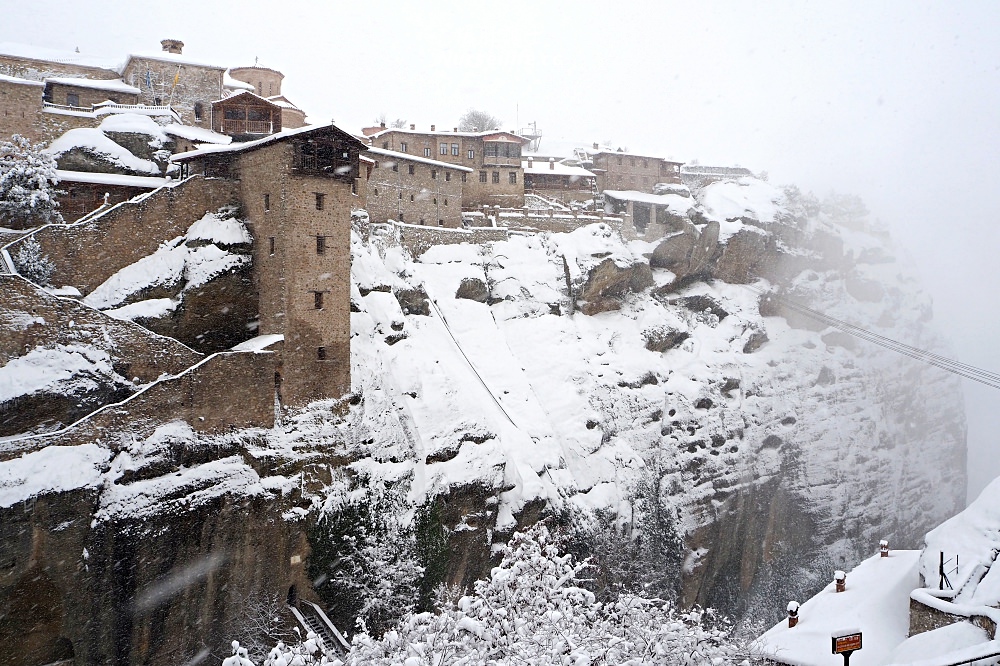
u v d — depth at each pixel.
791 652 29.56
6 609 32.31
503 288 74.25
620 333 77.81
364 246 60.41
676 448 72.00
